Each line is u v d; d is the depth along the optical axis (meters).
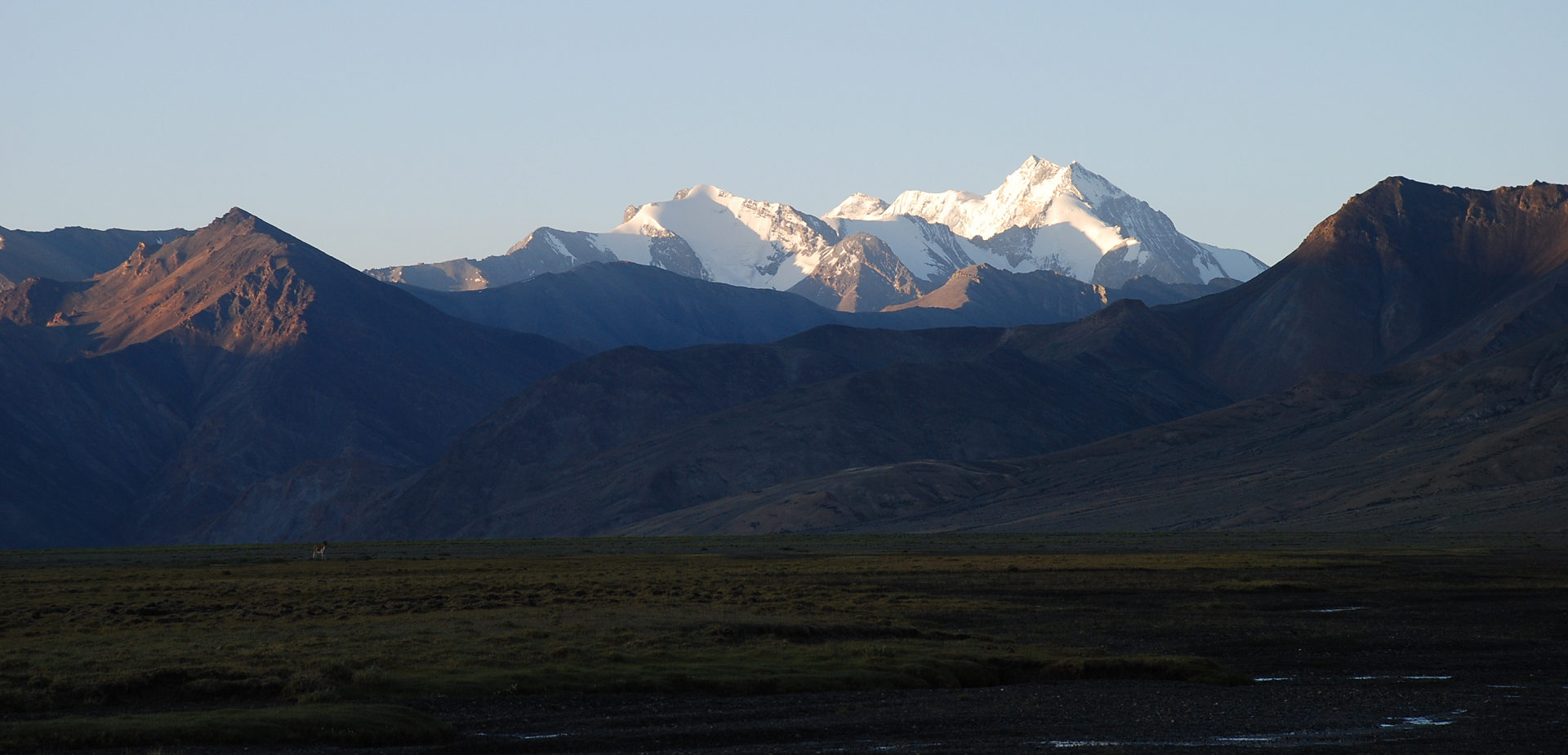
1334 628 75.19
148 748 38.94
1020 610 84.38
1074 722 44.44
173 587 98.69
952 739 41.06
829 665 54.91
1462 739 41.28
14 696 45.28
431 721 42.69
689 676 51.41
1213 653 65.50
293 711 42.78
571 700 47.69
